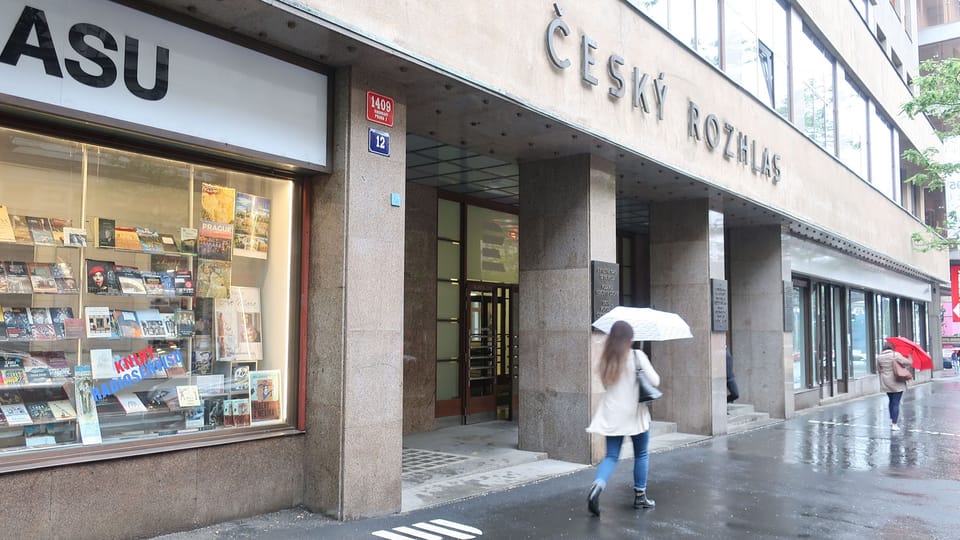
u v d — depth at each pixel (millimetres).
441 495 6914
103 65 4613
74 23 4484
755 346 14562
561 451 8812
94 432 5086
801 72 15648
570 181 8945
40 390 4891
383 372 6113
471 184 11078
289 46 5602
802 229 15102
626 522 6152
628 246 17016
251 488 5691
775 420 14133
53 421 4898
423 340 10898
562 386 8852
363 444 5918
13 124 4527
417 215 10961
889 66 23172
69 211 5074
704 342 11625
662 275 12047
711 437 11461
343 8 5391
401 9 5875
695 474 8367
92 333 5180
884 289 23094
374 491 6004
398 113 6375
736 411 13586
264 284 6141
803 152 14891
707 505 6844
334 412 5852
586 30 8148
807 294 17234
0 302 4754
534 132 7949
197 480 5340
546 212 9133
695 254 11750
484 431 10875
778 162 13414
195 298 5777
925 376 28781
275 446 5859
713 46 11633
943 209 31922
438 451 9109
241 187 6043
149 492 5047
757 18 13508
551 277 9039
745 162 12070
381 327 6113
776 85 14258
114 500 4859
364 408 5930
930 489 7727
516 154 8969
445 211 11641
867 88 20312
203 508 5371
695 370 11695
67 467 4645
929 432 12484
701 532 5918
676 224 11961
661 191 11234
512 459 8586
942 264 30750
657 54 9562
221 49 5250
